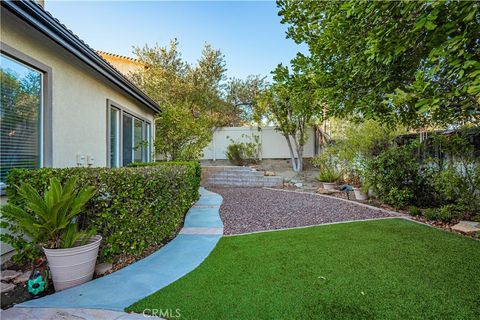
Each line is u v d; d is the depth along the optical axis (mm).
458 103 3010
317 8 4160
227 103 19188
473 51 2457
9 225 3297
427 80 2760
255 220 5836
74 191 3373
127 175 3723
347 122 9516
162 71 16281
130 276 3168
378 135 8383
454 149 5773
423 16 2355
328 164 10781
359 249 3916
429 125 5285
